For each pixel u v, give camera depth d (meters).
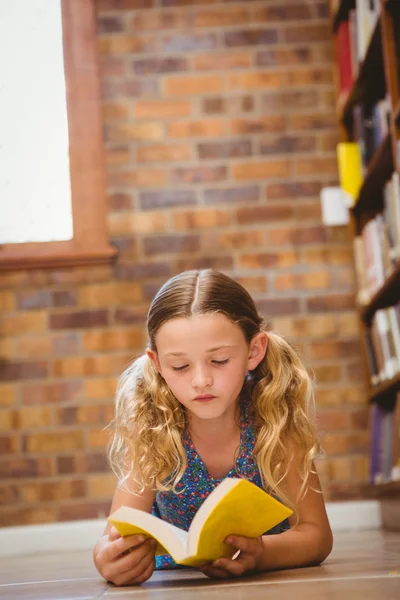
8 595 1.25
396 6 2.72
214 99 3.75
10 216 3.68
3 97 3.77
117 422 1.51
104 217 3.64
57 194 3.71
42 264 3.56
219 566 1.14
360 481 3.46
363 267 3.47
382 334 3.11
